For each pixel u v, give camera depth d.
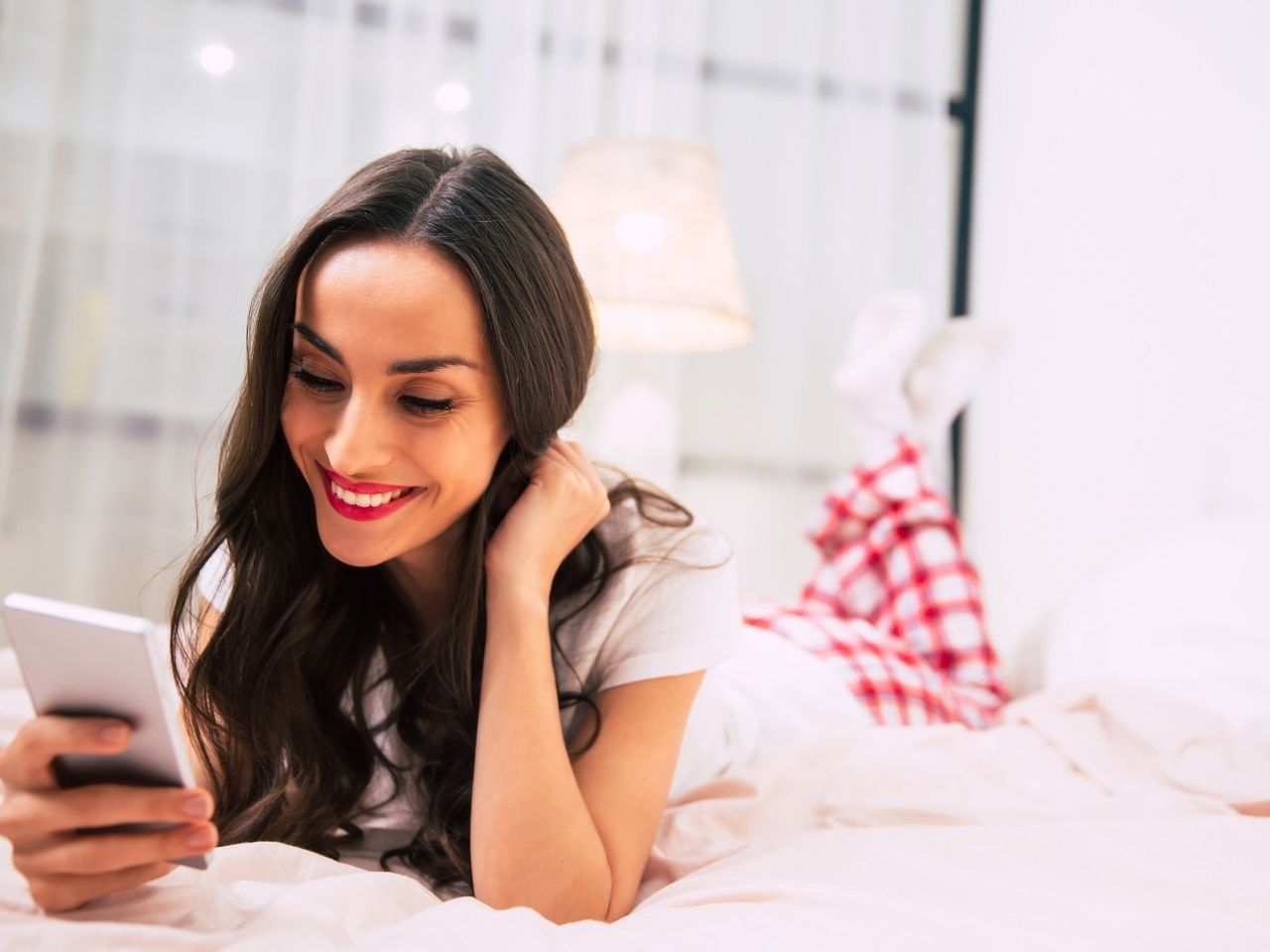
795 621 1.72
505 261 0.84
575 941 0.64
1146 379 2.25
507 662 0.88
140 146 2.36
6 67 2.26
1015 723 1.44
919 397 2.23
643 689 0.97
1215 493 2.05
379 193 0.83
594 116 2.61
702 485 2.72
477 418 0.86
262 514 0.94
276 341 0.85
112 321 2.33
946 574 1.97
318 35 2.45
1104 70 2.45
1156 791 1.15
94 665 0.57
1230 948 0.63
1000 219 2.84
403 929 0.62
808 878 0.78
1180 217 2.18
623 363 2.60
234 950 0.56
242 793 0.99
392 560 0.98
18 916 0.62
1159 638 1.68
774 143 2.79
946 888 0.75
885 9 2.83
